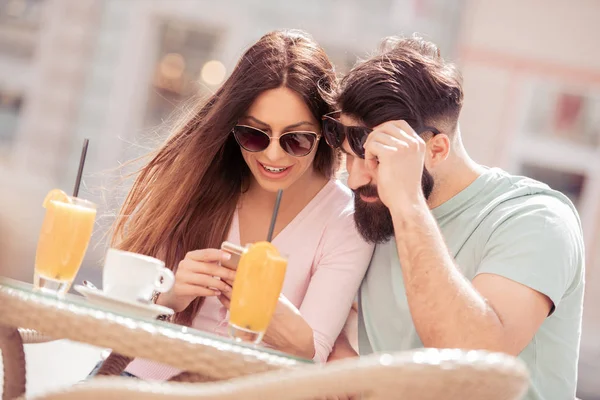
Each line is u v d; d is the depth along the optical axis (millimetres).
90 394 2084
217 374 2322
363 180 3318
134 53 15383
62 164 15383
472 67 15414
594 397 10164
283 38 3738
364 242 3715
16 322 2326
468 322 2900
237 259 3055
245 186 3881
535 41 15336
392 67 3352
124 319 2330
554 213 3330
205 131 3719
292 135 3566
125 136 15445
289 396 2031
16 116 15484
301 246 3777
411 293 2959
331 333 3539
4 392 2643
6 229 2023
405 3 15445
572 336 3410
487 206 3445
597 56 15234
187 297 3164
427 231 3000
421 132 3346
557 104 15438
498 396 2072
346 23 15445
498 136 15484
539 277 3143
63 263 2797
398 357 2039
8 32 15461
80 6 15352
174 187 3793
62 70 15414
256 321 2682
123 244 3840
